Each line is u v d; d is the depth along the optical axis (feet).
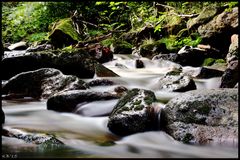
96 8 41.24
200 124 10.59
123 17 39.93
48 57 19.57
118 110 11.71
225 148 9.79
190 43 27.96
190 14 33.01
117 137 11.18
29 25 42.55
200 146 10.06
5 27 44.75
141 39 33.86
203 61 25.17
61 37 32.71
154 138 10.93
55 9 41.83
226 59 23.36
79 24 38.37
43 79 16.60
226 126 10.26
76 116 13.42
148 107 11.57
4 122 12.05
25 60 19.26
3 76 19.29
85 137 10.89
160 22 33.96
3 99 15.97
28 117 13.02
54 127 11.81
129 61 26.25
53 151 9.18
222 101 11.00
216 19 25.99
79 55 20.17
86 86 16.21
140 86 19.06
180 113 11.07
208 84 18.94
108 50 26.84
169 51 29.09
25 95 16.38
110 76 20.43
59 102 13.89
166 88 17.42
